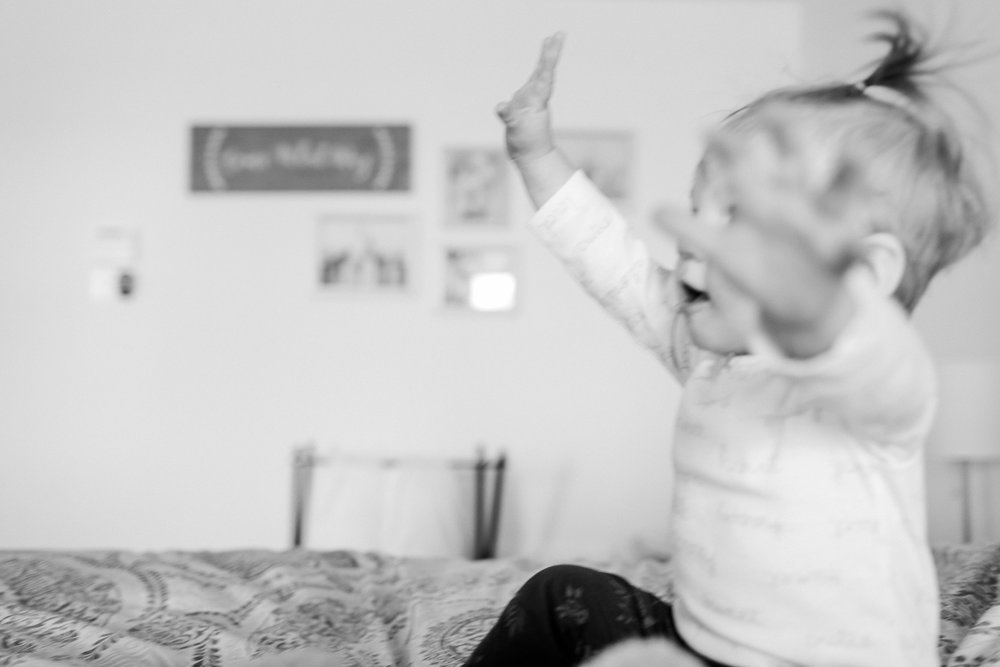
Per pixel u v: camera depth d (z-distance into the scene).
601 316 3.97
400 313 3.99
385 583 1.81
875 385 0.60
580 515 3.92
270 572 1.78
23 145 4.06
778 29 4.02
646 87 4.02
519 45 4.04
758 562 0.81
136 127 4.05
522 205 4.00
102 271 4.02
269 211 4.03
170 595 1.58
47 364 4.01
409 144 4.03
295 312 4.00
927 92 0.95
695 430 0.87
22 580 1.56
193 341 4.00
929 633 0.83
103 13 4.08
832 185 0.64
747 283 0.54
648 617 0.88
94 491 3.98
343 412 3.97
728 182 0.75
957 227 0.84
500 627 0.89
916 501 0.81
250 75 4.06
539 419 3.96
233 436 3.98
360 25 4.07
